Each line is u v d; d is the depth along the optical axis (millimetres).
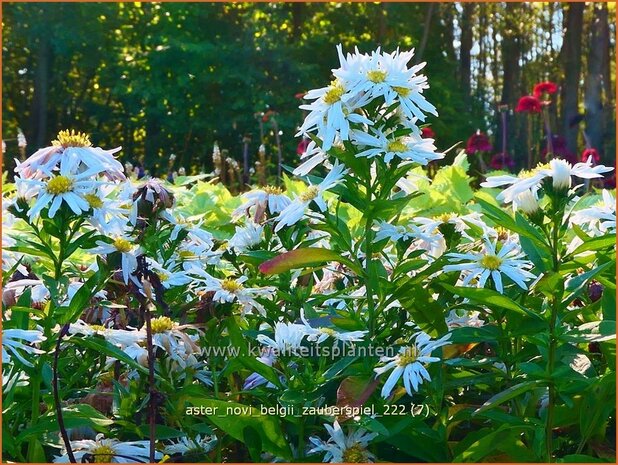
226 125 18406
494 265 2049
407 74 2078
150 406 1898
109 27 20797
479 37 25031
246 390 2090
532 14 24281
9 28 20297
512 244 2193
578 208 3457
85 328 2045
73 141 2033
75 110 21219
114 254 1931
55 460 1980
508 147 16938
